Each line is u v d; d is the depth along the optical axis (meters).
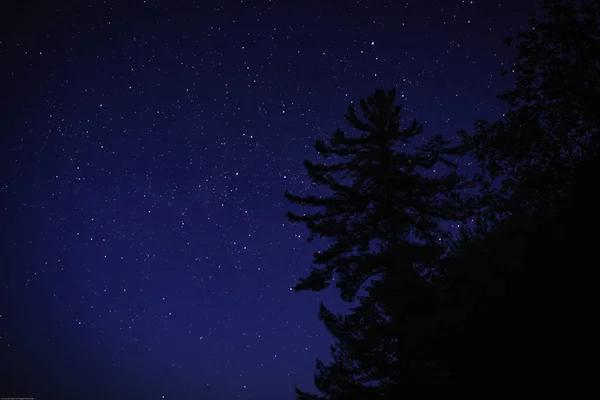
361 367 12.77
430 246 11.58
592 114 13.20
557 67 13.62
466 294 10.30
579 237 10.36
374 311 12.91
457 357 10.04
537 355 9.12
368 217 13.81
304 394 13.38
